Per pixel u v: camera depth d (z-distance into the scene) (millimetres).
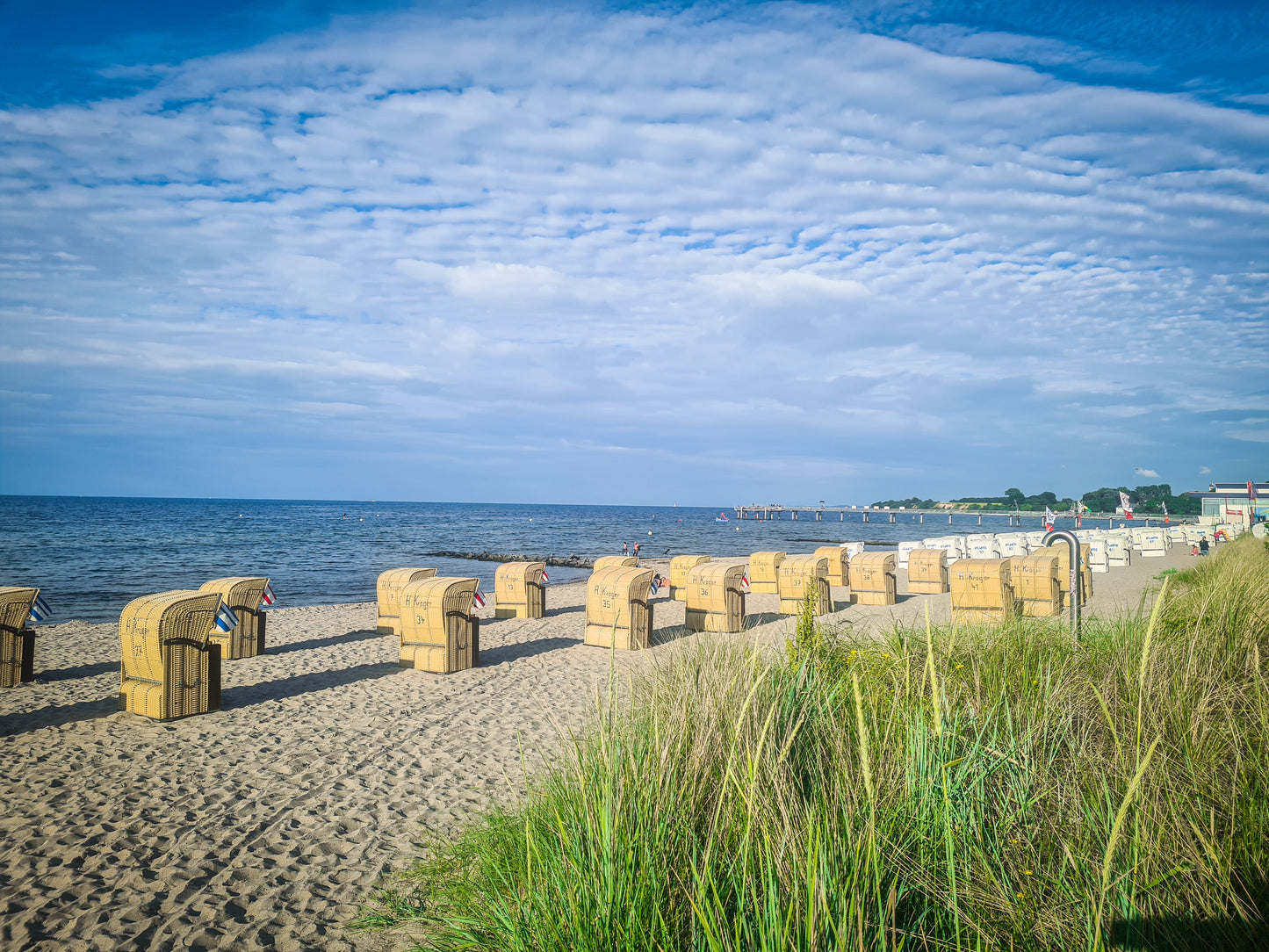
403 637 10688
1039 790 3227
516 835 3846
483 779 6117
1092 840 2820
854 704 4188
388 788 5922
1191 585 11328
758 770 3154
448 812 5414
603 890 2656
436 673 10227
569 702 8617
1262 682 4223
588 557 47625
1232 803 2814
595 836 2941
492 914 3254
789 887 2502
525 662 11000
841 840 2746
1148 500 159500
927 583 19719
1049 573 13023
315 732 7469
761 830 2838
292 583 27344
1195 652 4648
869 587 16922
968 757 3299
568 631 13930
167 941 3711
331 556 41375
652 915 2588
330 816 5359
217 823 5234
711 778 3465
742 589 13242
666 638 12750
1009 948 2424
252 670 10430
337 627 14656
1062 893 2541
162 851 4777
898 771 3342
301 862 4633
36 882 4332
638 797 3191
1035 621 6777
